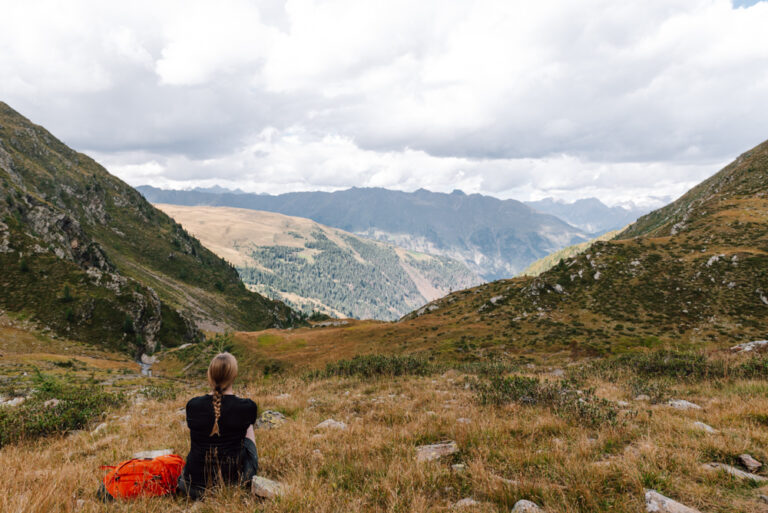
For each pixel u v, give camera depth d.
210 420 3.86
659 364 15.20
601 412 7.45
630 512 3.53
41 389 12.38
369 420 8.42
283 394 13.98
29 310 106.44
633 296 70.56
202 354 84.31
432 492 4.25
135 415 10.88
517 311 79.75
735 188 132.50
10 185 175.62
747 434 5.88
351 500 3.98
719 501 3.78
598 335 60.22
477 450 5.59
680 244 83.44
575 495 3.88
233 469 3.96
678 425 6.60
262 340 91.00
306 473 4.94
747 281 62.59
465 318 86.44
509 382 10.58
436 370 19.38
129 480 4.02
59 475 4.66
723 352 17.22
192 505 3.82
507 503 3.89
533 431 6.63
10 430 7.94
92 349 102.38
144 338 122.44
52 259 127.62
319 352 81.06
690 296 64.94
